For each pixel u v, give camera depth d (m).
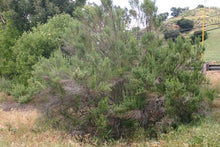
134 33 7.75
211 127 5.86
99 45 7.91
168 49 7.42
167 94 6.56
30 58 11.88
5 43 16.25
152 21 7.55
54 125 7.62
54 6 17.69
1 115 9.03
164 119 6.77
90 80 6.62
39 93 7.92
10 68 15.02
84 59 7.51
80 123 7.32
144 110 7.01
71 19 12.99
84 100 7.16
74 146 5.86
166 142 5.59
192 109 6.66
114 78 7.18
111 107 6.97
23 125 7.75
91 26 8.10
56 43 11.98
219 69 12.42
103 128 6.76
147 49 7.47
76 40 7.95
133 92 6.96
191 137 5.36
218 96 7.88
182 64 7.30
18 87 12.21
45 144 5.92
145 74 6.68
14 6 17.34
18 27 17.81
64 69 6.73
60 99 7.24
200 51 7.19
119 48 7.30
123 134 7.14
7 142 5.93
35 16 17.34
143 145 5.89
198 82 7.11
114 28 7.68
